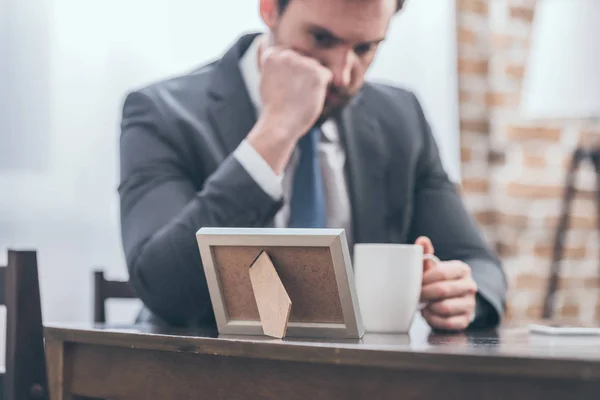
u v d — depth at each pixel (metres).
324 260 1.27
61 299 2.78
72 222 2.79
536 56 3.20
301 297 1.30
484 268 2.05
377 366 1.01
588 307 3.34
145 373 1.27
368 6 2.23
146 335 1.25
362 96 2.31
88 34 2.82
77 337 1.35
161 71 2.88
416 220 2.33
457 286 1.60
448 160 3.20
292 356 1.07
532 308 3.27
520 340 1.28
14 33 2.74
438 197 2.34
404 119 2.35
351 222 2.25
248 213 1.79
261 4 2.24
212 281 1.35
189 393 1.21
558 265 3.28
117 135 2.85
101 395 1.33
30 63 2.75
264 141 1.97
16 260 1.50
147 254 1.82
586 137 3.29
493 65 3.18
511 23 3.19
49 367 1.39
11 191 2.72
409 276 1.51
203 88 2.19
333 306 1.29
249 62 2.20
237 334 1.34
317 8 2.20
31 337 1.50
